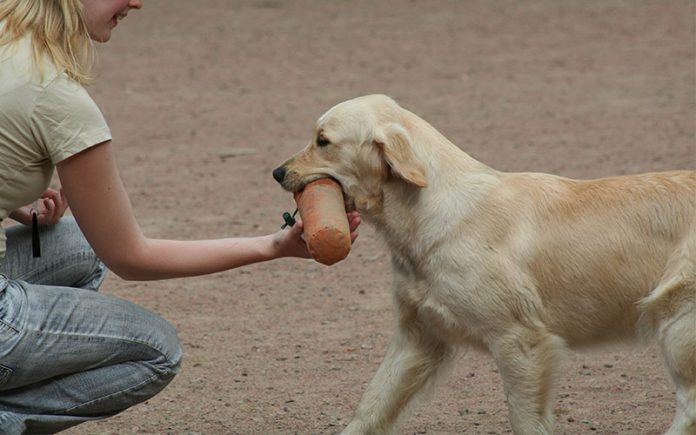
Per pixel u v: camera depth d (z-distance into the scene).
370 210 9.27
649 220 9.03
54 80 7.75
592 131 22.38
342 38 33.06
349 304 13.53
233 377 11.24
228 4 38.91
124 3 8.34
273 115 24.64
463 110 24.50
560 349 9.09
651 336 9.12
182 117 24.75
